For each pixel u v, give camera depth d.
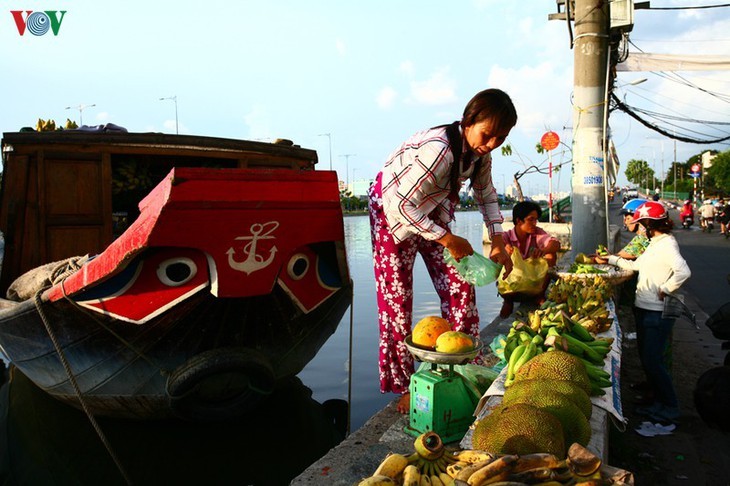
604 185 8.23
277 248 4.33
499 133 2.99
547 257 6.30
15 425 5.37
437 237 3.16
